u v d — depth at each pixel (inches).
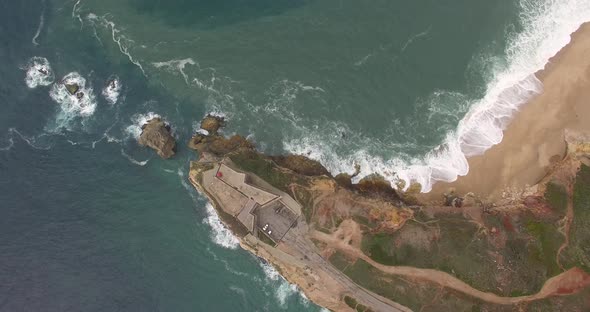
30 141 4126.5
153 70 4271.7
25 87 4276.6
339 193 3838.6
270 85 4146.2
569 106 3993.6
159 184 4028.1
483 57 4131.4
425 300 3661.4
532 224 3759.8
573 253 3663.9
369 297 3722.9
